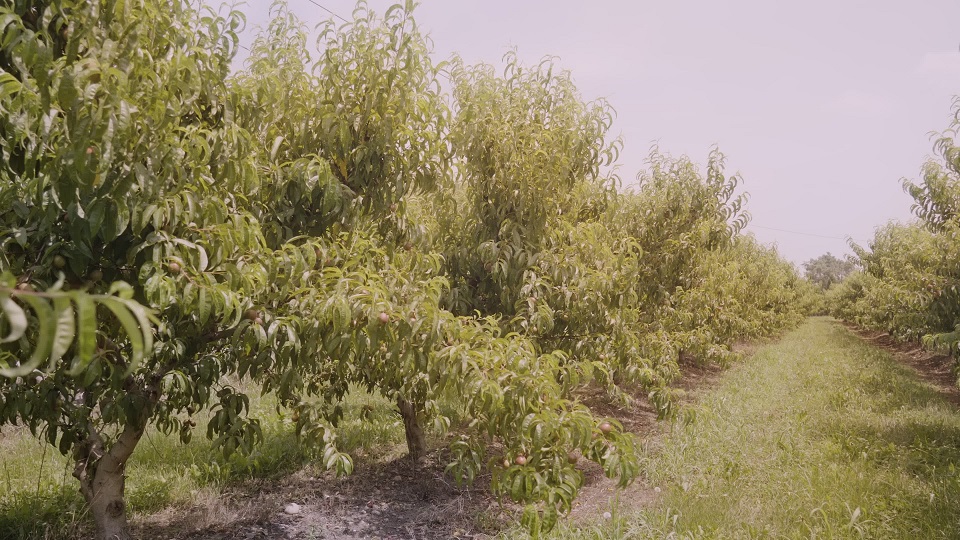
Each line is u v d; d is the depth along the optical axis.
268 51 4.81
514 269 5.76
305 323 3.59
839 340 24.22
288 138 4.71
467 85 6.14
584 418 3.44
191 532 4.66
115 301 0.86
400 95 4.59
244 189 3.59
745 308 19.23
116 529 4.05
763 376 13.03
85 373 3.17
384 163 4.66
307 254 3.79
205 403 3.83
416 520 5.06
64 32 2.82
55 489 5.10
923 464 6.46
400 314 3.60
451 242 6.35
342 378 5.25
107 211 2.78
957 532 4.52
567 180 6.30
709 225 10.05
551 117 6.22
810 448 6.95
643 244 10.15
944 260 9.04
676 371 8.52
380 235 5.07
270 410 8.02
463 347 3.81
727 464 6.10
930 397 10.54
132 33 2.68
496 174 5.89
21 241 2.82
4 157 2.79
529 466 3.46
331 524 4.94
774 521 4.79
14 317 0.81
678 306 11.31
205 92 3.35
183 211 3.04
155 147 2.74
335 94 4.64
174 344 3.53
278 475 5.98
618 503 5.45
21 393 3.39
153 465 5.90
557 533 4.50
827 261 92.69
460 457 4.22
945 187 9.89
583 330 6.60
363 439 7.02
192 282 2.94
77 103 2.37
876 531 4.59
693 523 4.70
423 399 5.29
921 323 11.06
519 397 3.57
